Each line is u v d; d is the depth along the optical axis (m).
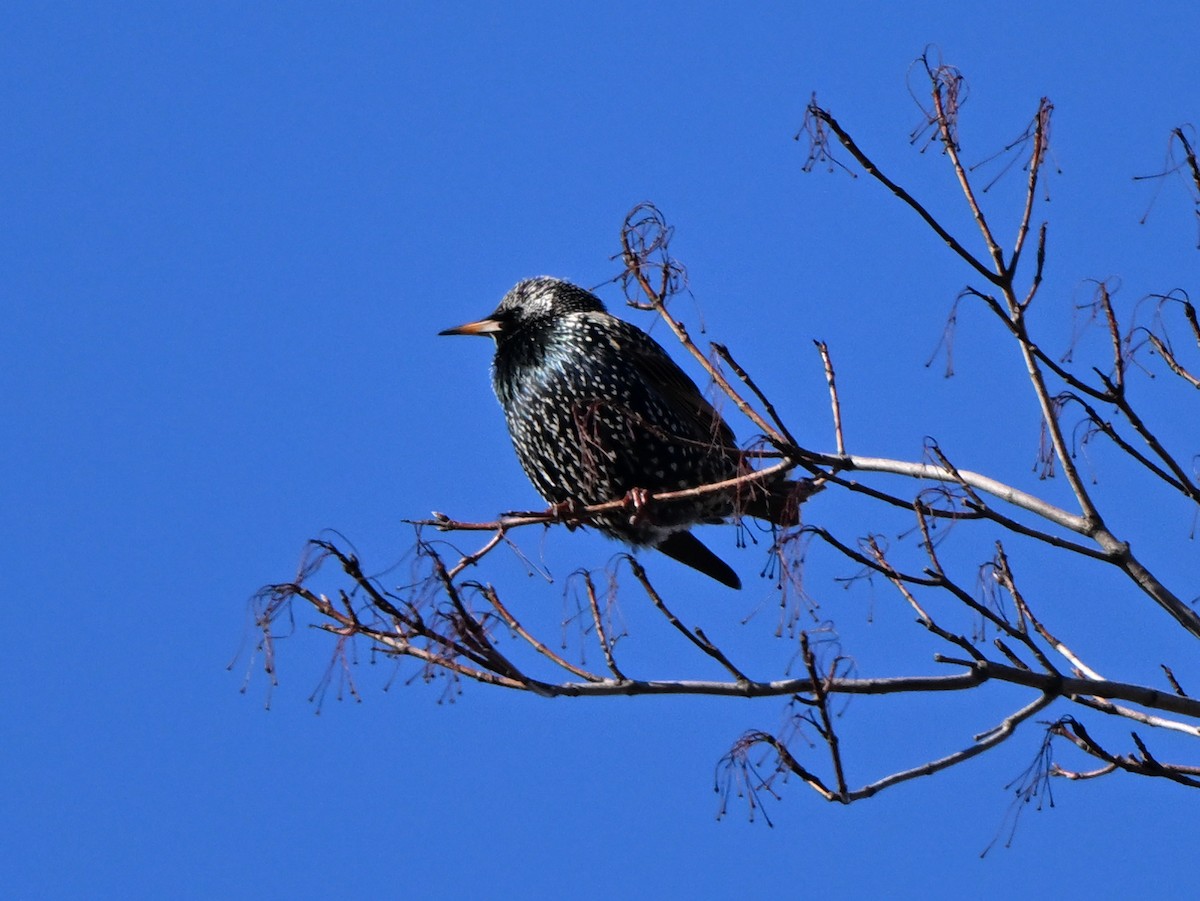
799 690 8.60
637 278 10.09
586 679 8.91
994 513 8.76
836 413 9.79
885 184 8.85
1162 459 8.88
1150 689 8.84
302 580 8.32
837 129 8.86
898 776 8.54
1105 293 9.07
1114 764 8.81
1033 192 8.83
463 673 8.62
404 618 8.42
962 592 8.52
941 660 8.67
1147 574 8.97
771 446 9.18
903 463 9.30
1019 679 8.68
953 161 8.91
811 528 8.31
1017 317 8.83
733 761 8.45
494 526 9.91
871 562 8.41
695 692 8.67
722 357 9.25
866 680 8.56
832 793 8.38
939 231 8.80
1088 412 9.14
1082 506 9.08
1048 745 8.91
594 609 8.95
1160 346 9.65
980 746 8.74
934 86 8.94
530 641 9.02
